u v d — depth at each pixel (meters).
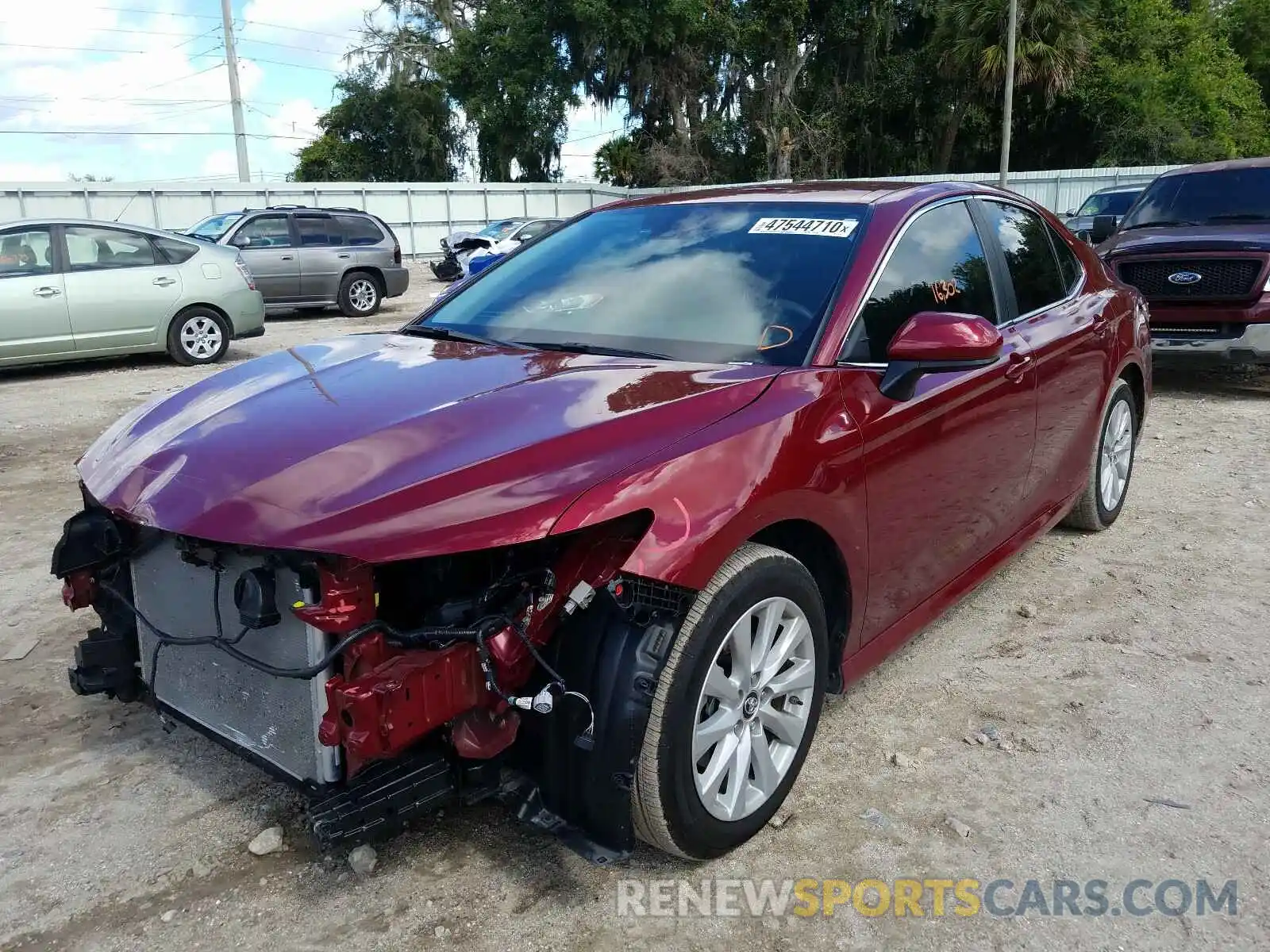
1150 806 2.74
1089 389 4.34
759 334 2.93
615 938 2.25
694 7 39.56
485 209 35.28
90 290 10.45
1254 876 2.46
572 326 3.19
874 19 40.97
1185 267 7.89
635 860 2.52
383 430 2.41
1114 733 3.12
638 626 2.21
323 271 16.22
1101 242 9.38
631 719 2.17
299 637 2.24
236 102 34.31
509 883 2.43
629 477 2.22
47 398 9.30
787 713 2.64
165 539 2.54
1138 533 5.01
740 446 2.41
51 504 5.83
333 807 2.15
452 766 2.28
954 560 3.42
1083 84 40.19
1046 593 4.27
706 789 2.37
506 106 42.19
